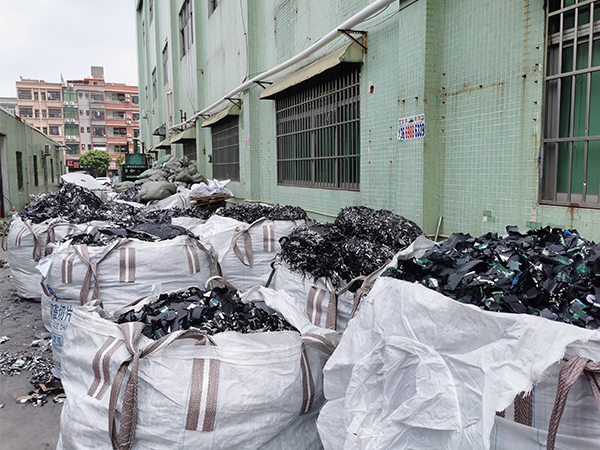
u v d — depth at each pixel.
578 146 3.07
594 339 1.22
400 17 4.34
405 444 1.40
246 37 8.85
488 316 1.36
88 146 67.94
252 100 8.91
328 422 1.75
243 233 3.92
